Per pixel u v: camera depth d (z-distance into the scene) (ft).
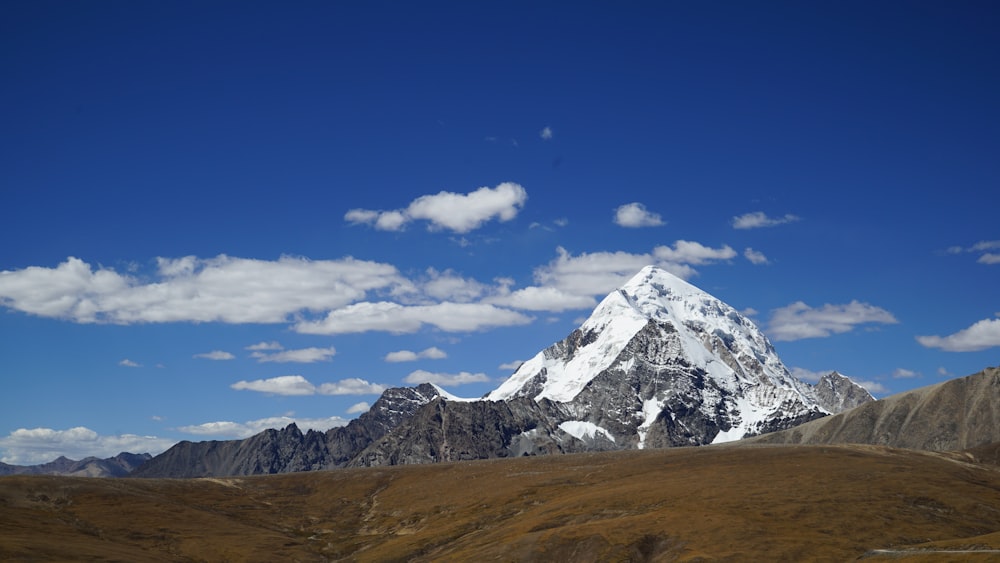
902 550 633.20
